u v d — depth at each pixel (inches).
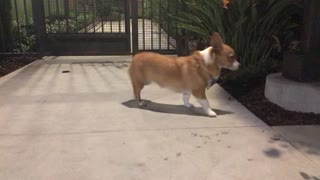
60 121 64.9
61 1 137.4
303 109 66.3
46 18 128.6
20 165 48.9
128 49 125.6
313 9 67.0
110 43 125.0
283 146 53.6
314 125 61.4
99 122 64.2
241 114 67.5
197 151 52.3
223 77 89.3
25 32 128.6
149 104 73.7
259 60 91.4
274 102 70.5
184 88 67.7
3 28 122.0
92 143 55.5
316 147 53.4
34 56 123.4
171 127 61.4
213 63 65.7
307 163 48.6
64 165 48.8
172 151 52.5
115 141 56.1
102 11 127.6
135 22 122.8
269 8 86.3
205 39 97.4
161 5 123.8
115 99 77.3
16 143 55.7
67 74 99.8
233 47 90.4
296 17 93.9
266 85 73.3
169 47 125.5
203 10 92.1
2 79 94.8
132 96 79.4
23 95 80.5
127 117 66.6
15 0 124.1
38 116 67.4
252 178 45.1
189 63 66.4
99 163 49.2
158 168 47.8
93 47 125.0
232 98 77.3
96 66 109.8
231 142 55.2
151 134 58.6
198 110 70.0
